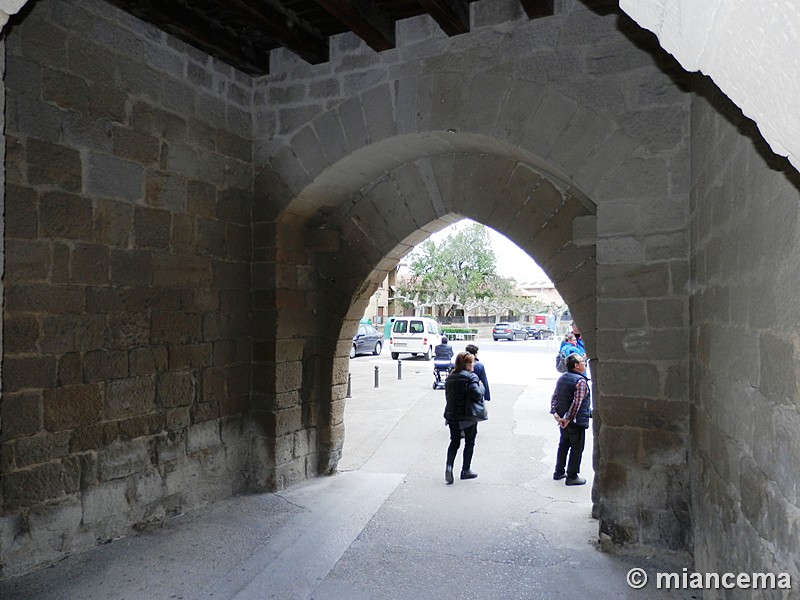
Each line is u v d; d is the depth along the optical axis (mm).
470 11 4168
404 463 6262
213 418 4582
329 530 4121
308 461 5352
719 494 2521
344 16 3926
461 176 4902
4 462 3176
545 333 36125
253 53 4723
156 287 4086
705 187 2918
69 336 3502
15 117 3223
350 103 4570
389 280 35688
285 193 4836
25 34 3275
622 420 3656
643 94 3664
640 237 3629
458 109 4188
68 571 3359
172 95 4211
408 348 19953
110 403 3756
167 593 3174
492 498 4922
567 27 3881
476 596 3191
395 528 4188
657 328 3572
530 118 3961
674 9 925
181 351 4293
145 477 4012
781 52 738
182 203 4293
